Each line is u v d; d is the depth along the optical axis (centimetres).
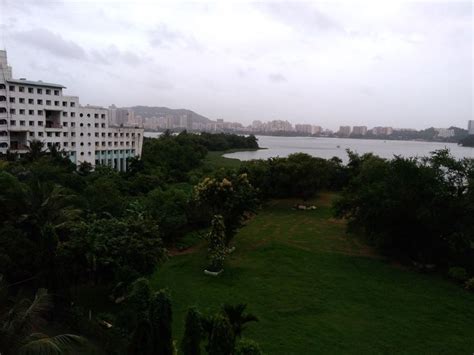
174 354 1762
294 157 6266
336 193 7194
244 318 1888
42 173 4606
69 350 1869
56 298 2322
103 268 2442
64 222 2734
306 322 2466
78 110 8231
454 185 3497
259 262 3575
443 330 2398
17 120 7238
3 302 1947
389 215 3594
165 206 4172
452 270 3238
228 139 19062
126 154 9388
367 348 2183
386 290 2989
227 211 3697
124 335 1947
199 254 3806
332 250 3962
